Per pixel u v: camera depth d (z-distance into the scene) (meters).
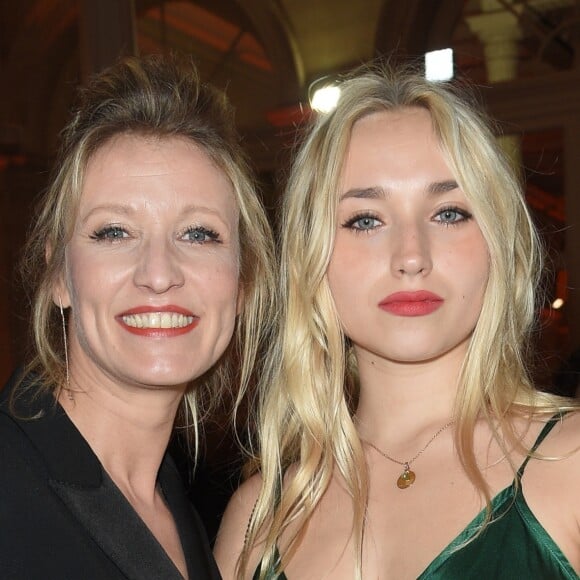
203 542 1.97
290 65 6.95
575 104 5.82
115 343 1.74
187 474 2.83
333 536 2.04
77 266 1.75
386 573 1.94
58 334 1.86
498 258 1.97
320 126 2.13
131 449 1.83
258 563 2.12
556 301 3.98
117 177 1.75
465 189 1.95
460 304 1.94
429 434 2.06
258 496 2.23
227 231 1.85
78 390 1.79
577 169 5.88
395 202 1.97
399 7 6.48
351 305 2.00
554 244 5.88
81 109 1.80
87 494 1.66
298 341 2.19
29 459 1.62
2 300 7.57
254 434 2.65
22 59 7.77
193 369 1.79
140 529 1.70
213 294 1.81
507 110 6.07
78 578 1.56
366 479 2.06
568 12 5.92
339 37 6.78
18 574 1.51
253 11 6.91
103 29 5.06
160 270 1.72
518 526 1.84
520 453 1.92
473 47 6.31
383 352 1.98
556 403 2.00
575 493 1.83
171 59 1.92
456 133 1.96
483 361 2.00
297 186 2.17
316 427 2.15
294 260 2.18
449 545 1.87
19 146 7.83
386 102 2.03
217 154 1.85
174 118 1.82
